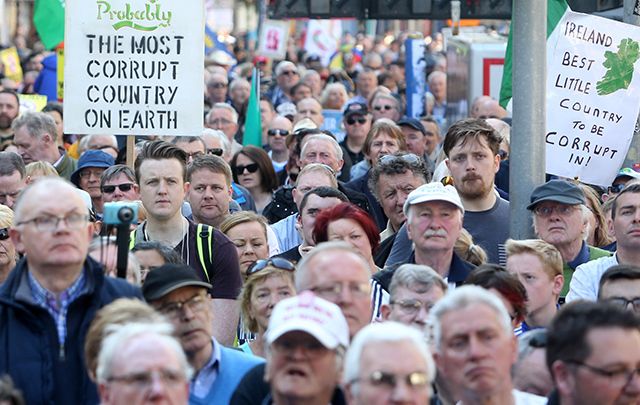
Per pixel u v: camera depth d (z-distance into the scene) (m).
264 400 16.34
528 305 20.83
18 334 16.14
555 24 27.12
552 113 27.09
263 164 34.62
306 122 38.62
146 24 26.80
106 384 13.86
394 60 71.31
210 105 53.19
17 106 38.81
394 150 33.88
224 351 18.03
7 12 98.81
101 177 28.80
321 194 24.56
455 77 53.72
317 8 39.31
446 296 14.83
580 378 14.68
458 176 25.62
